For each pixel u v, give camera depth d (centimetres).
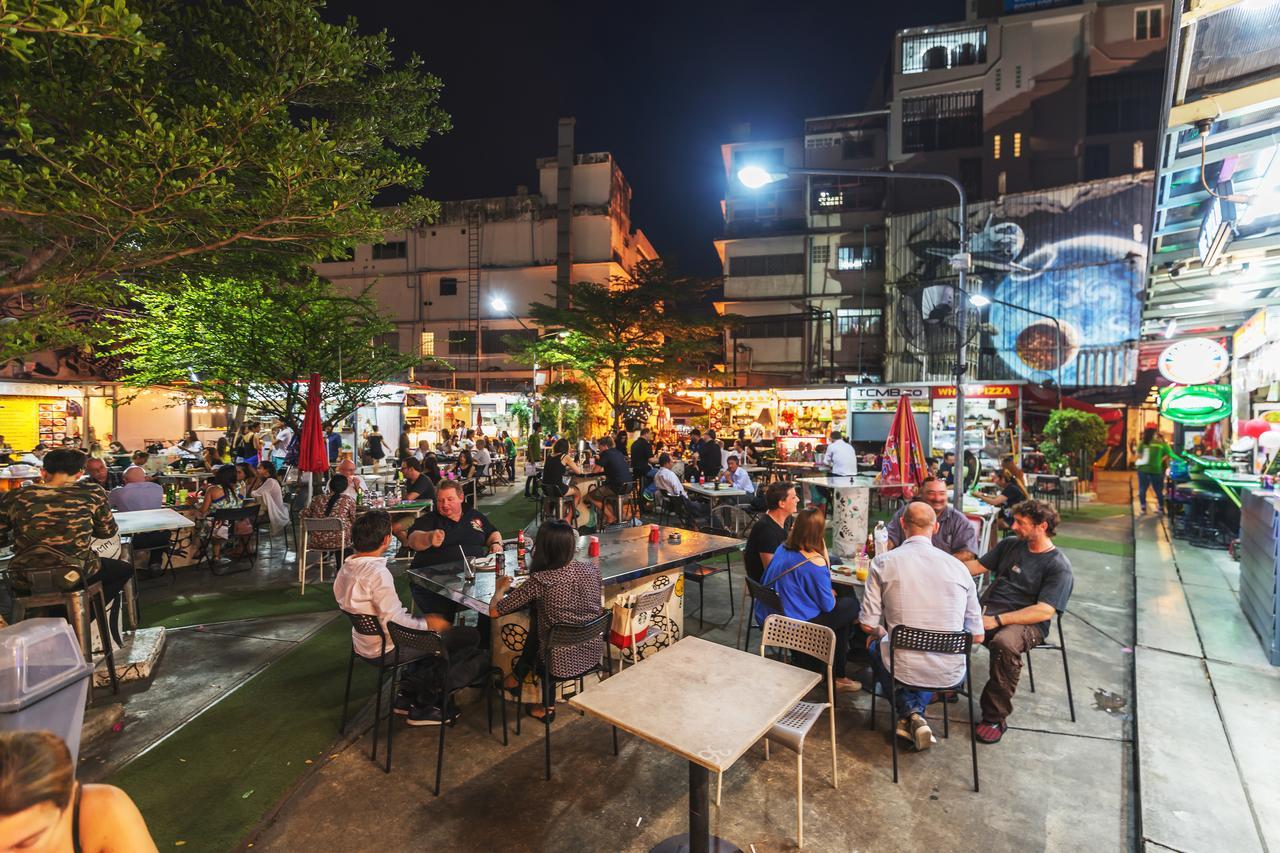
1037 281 2497
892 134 3033
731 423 2367
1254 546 540
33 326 323
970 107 2931
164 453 1486
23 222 324
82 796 138
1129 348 2314
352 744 377
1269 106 416
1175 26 363
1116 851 283
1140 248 2309
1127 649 516
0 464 1186
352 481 875
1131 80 2730
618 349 1623
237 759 359
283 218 329
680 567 467
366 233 392
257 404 974
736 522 805
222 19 387
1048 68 2795
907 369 2802
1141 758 343
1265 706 400
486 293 3747
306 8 350
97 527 414
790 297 3142
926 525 365
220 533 763
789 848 287
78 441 1641
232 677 466
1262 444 846
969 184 2916
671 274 1656
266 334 887
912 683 338
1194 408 960
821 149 3184
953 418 1430
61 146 342
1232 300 888
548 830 299
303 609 621
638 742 382
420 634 331
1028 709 420
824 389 2100
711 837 287
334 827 301
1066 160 2778
